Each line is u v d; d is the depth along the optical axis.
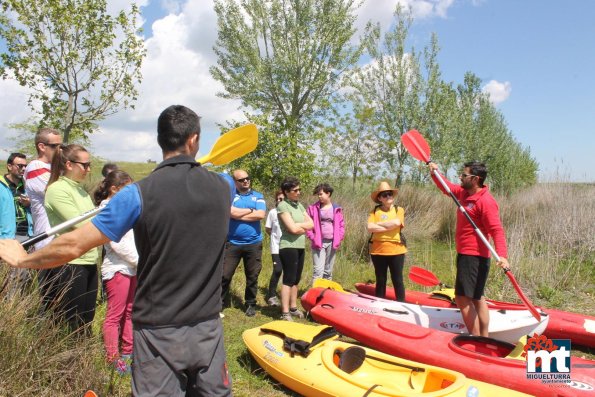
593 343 5.27
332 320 5.26
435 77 16.83
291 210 5.73
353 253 8.95
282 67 18.38
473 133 20.38
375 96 17.12
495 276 7.68
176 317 2.07
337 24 18.05
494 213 4.68
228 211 2.27
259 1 18.16
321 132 13.48
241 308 6.31
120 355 3.89
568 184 12.49
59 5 8.55
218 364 2.21
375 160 14.08
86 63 9.05
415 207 11.67
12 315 3.24
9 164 5.50
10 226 4.38
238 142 3.40
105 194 4.12
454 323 5.27
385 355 4.05
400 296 6.11
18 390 3.05
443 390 3.40
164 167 2.16
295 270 5.78
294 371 3.96
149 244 2.07
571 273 7.79
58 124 9.18
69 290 3.57
